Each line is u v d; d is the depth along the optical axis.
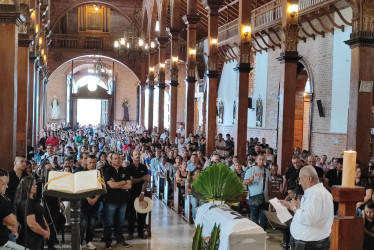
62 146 17.59
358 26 9.57
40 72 21.89
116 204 8.31
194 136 20.30
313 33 17.84
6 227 4.70
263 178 8.98
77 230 4.12
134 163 9.12
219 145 20.23
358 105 9.59
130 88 40.66
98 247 8.49
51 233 7.41
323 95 17.19
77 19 37.69
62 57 34.41
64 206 8.54
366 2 9.45
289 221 5.39
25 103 11.44
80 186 4.03
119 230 8.61
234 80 27.25
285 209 5.20
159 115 26.52
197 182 3.82
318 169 10.02
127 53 28.97
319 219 4.69
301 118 20.33
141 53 28.97
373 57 9.59
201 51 32.44
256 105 23.67
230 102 27.97
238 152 14.48
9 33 8.45
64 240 8.65
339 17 15.95
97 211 8.30
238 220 3.26
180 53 35.00
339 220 5.36
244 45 14.45
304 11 16.91
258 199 8.91
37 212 5.61
